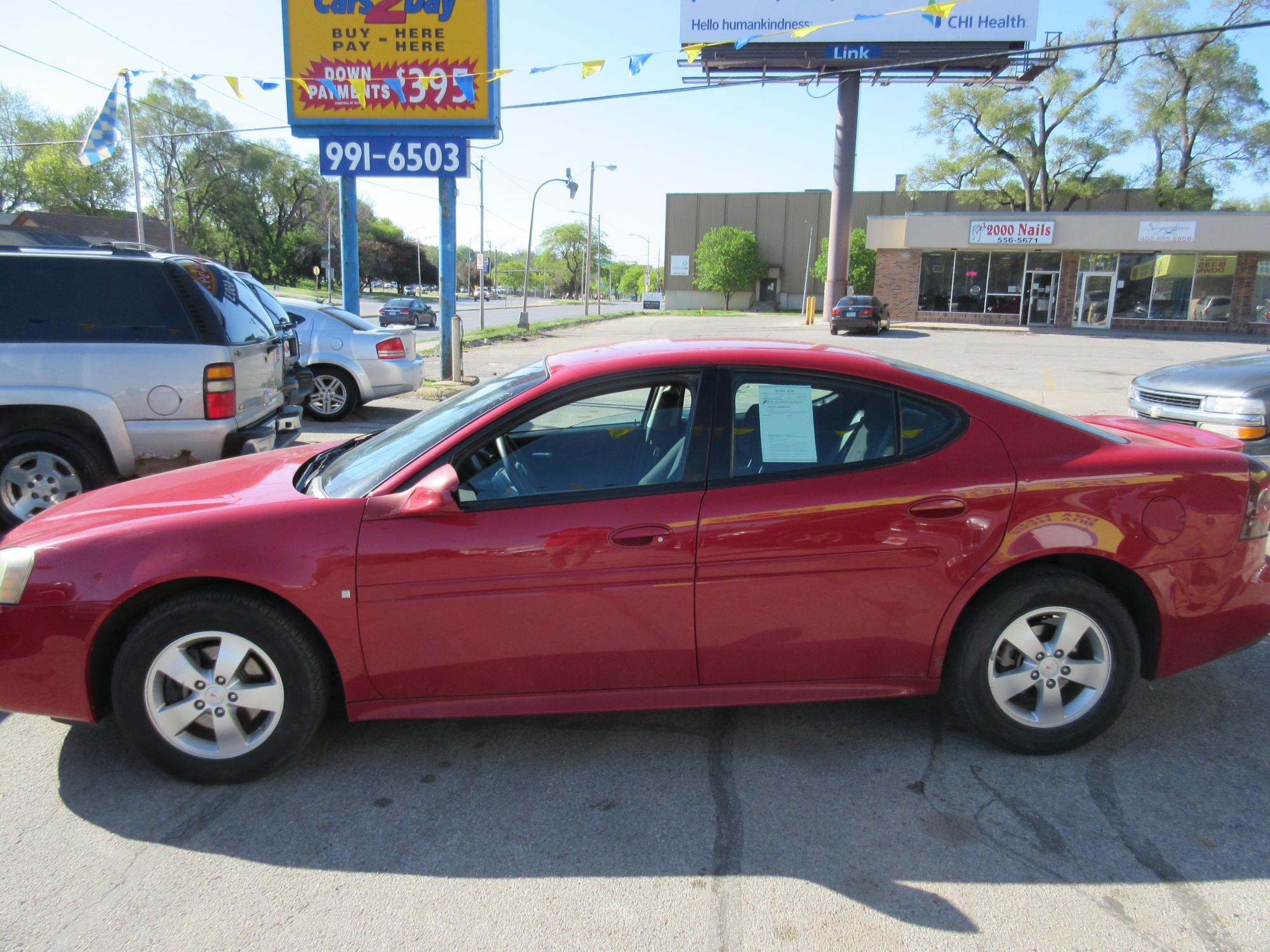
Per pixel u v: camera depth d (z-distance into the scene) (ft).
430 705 10.00
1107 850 8.77
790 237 227.61
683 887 8.23
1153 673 10.61
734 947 7.43
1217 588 10.36
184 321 18.67
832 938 7.54
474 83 44.01
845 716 11.63
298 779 10.15
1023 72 107.86
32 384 17.74
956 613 10.02
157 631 9.50
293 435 22.11
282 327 24.44
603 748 10.86
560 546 9.56
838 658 10.12
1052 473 9.97
